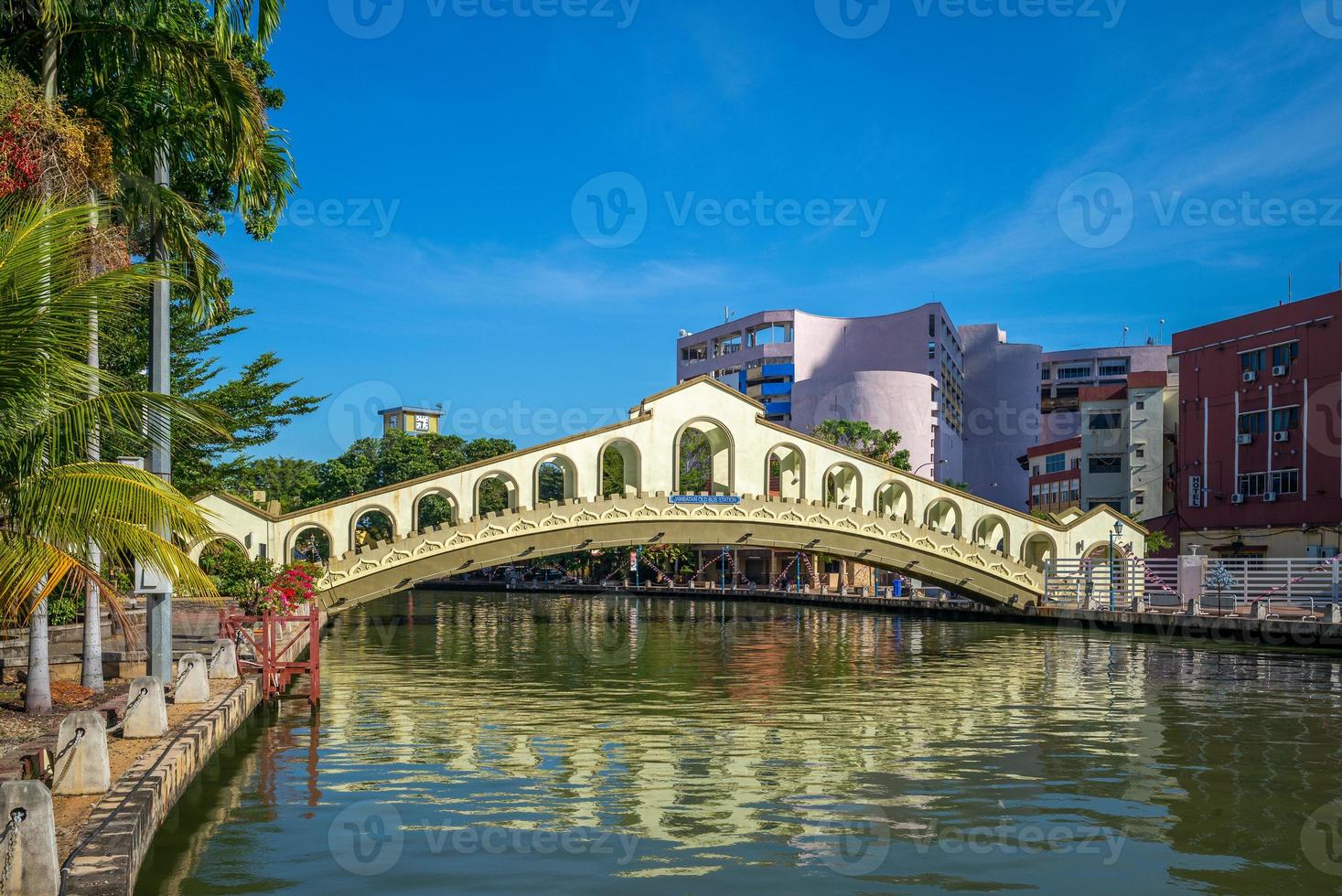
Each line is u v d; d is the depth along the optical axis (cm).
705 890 1115
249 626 2725
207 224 2708
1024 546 5909
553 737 2033
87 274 1323
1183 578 5272
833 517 5256
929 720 2273
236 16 1838
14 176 1470
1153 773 1705
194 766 1537
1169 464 8244
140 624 2531
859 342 13312
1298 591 5084
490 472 4753
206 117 2058
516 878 1146
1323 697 2716
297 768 1719
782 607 8019
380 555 4397
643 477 5044
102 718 1234
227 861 1197
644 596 10050
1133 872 1188
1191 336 7225
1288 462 6325
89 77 1903
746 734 2073
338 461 11831
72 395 1169
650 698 2655
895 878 1159
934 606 6775
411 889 1109
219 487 4347
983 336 15362
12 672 2089
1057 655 3962
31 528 1136
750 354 13662
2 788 885
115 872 944
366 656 3872
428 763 1761
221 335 3653
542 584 11338
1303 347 6244
